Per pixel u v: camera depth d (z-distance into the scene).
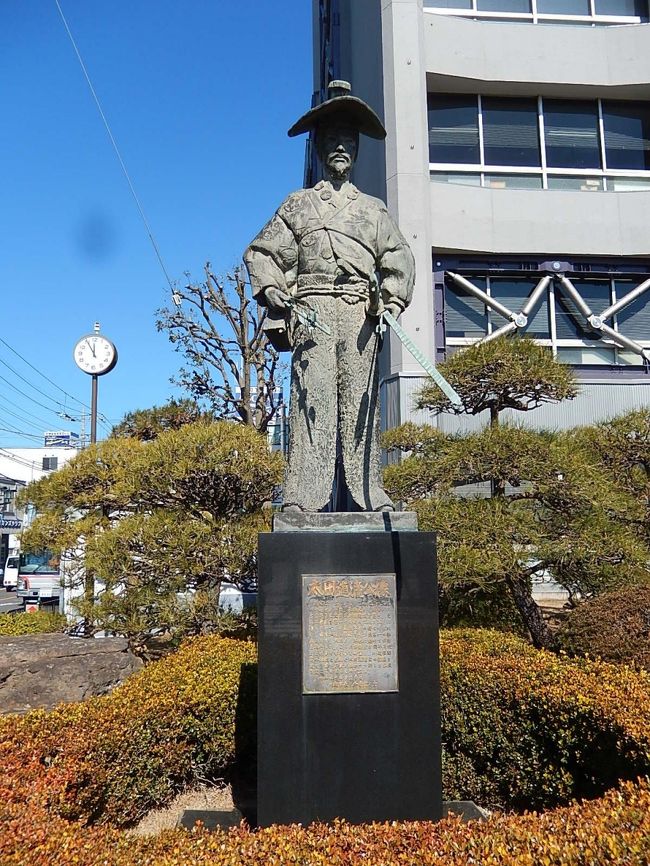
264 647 3.89
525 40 15.02
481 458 7.21
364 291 4.70
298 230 4.73
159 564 7.32
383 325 4.53
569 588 7.54
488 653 5.74
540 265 14.91
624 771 3.99
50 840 2.87
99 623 7.50
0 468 40.75
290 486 4.56
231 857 2.77
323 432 4.56
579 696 4.39
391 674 3.91
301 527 4.16
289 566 3.96
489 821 3.20
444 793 4.95
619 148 15.63
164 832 3.35
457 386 8.01
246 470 7.77
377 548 4.01
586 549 6.79
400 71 14.17
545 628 7.58
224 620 7.31
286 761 3.82
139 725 4.59
